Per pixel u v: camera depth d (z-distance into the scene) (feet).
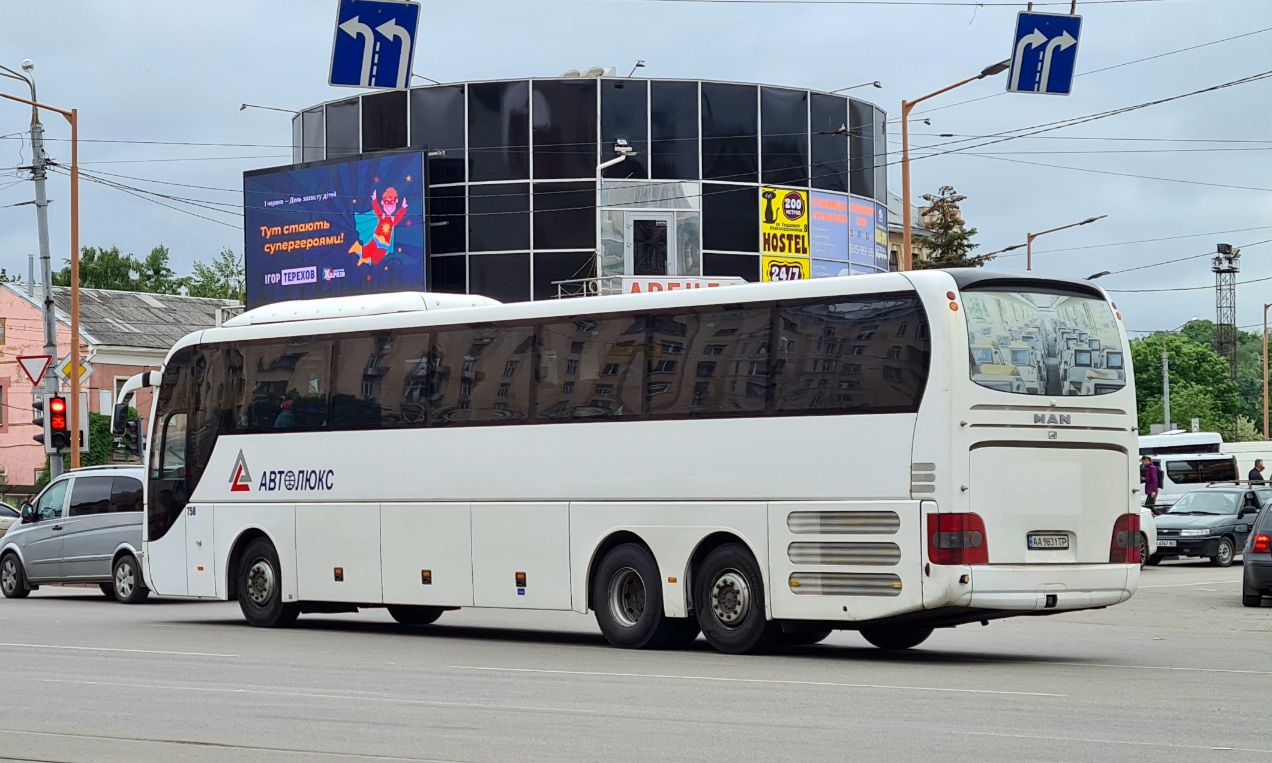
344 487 65.10
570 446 57.88
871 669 48.49
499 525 59.82
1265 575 79.77
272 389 68.54
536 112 150.71
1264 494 128.16
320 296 159.02
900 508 49.57
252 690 42.70
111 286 347.77
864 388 50.72
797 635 59.16
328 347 66.64
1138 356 384.88
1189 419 364.79
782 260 153.07
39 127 124.57
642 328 56.54
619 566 56.44
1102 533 51.85
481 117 152.25
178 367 72.54
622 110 150.10
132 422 86.79
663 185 150.10
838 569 50.83
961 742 32.42
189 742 33.35
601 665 50.03
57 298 246.88
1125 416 52.75
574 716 37.01
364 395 64.95
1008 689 42.37
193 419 71.51
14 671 48.03
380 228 155.12
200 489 70.74
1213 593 91.40
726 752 31.37
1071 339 51.90
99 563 87.86
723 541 54.24
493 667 49.37
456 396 61.77
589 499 57.21
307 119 163.94
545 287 150.10
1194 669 48.73
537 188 150.51
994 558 49.32
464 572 60.80
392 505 63.41
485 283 151.53
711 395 54.34
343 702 39.91
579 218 149.79
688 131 150.82
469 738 33.58
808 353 52.21
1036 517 50.31
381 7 75.72
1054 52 89.66
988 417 49.57
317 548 66.03
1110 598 51.78
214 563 70.08
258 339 69.46
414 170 152.97
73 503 89.92
